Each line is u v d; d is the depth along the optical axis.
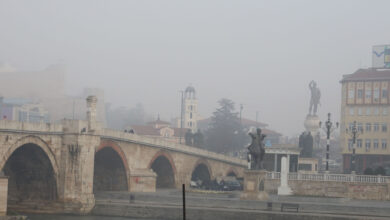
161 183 114.75
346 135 158.62
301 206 72.81
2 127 71.00
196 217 72.12
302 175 93.00
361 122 157.62
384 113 155.62
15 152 79.75
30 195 82.56
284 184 91.62
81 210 79.12
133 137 96.81
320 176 92.12
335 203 79.12
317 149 158.00
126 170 96.06
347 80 159.75
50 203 81.00
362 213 69.75
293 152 113.06
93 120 82.88
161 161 111.75
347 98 159.50
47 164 80.38
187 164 117.44
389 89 155.75
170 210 73.88
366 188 89.25
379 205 75.88
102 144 87.94
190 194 92.38
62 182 81.00
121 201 83.25
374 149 155.88
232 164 136.12
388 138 154.75
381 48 162.62
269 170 113.69
